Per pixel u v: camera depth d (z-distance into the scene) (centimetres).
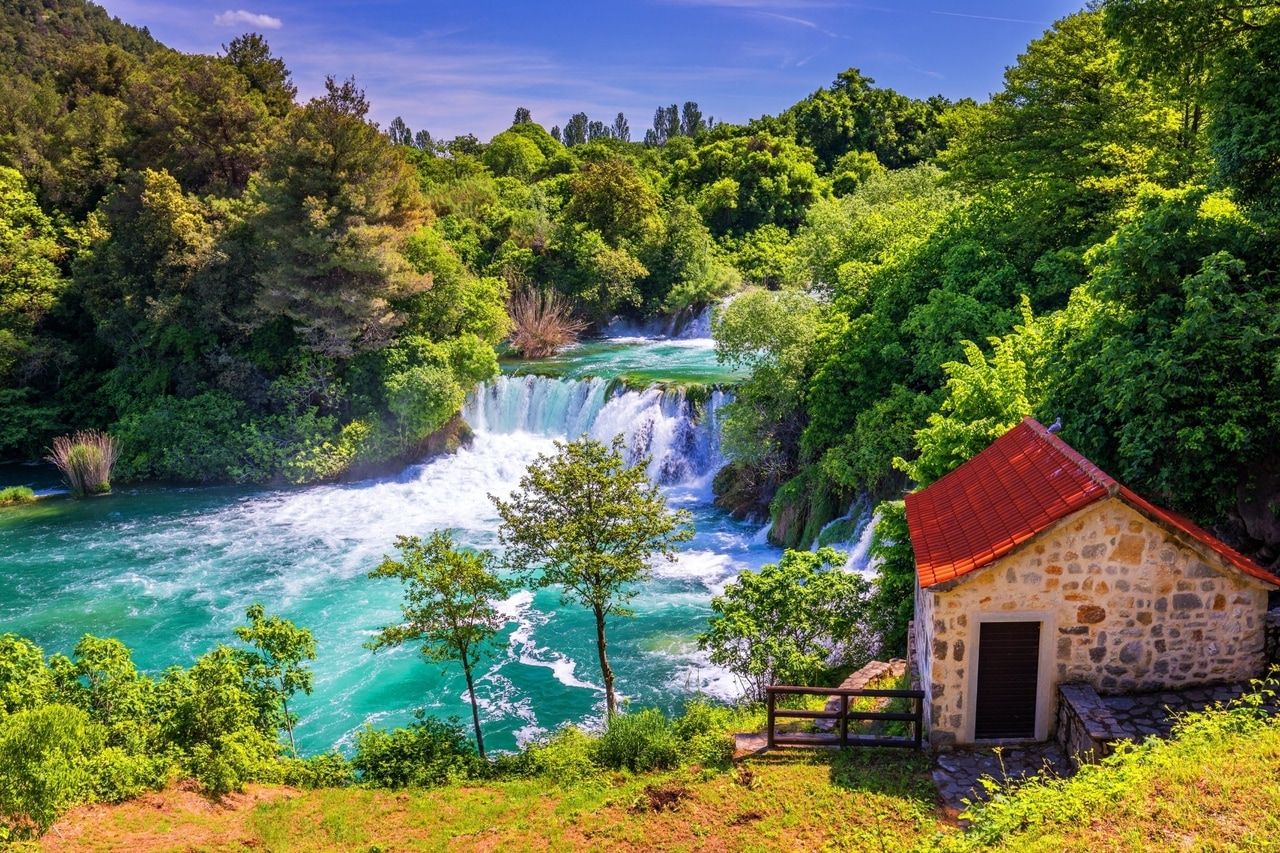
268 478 4397
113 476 4406
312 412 4422
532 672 2483
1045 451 1489
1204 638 1341
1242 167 1792
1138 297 1759
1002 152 3209
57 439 4512
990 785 1195
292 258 4444
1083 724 1268
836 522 2909
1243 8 1873
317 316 4456
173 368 4741
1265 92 1798
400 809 1633
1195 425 1574
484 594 1967
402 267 4606
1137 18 1986
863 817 1256
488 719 2262
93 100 6275
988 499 1507
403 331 4700
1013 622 1343
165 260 4678
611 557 1978
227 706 1823
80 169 5759
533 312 5791
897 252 3466
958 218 3372
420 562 1920
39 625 2819
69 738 1374
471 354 4625
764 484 3556
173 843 1459
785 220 8444
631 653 2553
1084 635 1341
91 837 1448
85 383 5044
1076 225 2984
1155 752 1138
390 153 4872
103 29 15562
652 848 1283
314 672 2520
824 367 3161
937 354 2730
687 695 2298
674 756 1636
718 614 2736
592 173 7375
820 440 3161
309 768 1847
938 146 9738
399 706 2345
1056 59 3036
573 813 1459
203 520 3844
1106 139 2914
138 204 4975
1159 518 1290
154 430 4472
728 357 3522
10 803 1305
